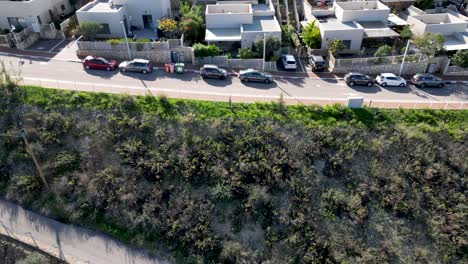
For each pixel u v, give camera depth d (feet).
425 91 138.21
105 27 160.76
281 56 156.76
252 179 105.70
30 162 110.63
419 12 179.83
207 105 121.70
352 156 110.52
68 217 100.94
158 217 99.76
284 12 185.16
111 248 95.71
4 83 124.98
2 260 95.61
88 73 140.05
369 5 174.81
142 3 164.55
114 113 118.62
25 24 165.68
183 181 105.81
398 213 102.32
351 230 99.76
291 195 104.47
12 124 117.70
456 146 114.52
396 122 119.55
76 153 111.65
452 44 155.53
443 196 105.09
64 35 165.68
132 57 151.43
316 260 93.09
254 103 123.75
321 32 158.92
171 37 159.33
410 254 97.45
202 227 97.86
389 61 147.95
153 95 126.21
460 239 97.66
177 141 112.68
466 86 142.10
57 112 119.34
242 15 161.07
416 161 109.60
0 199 105.60
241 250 95.20
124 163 108.47
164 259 94.17
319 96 131.95
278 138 112.78
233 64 149.28
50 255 93.09
